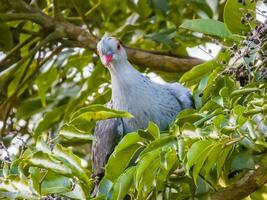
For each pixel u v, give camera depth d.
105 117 8.39
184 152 8.01
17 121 14.14
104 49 10.96
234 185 8.94
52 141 8.32
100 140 11.18
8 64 13.72
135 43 14.73
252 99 8.37
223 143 7.96
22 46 13.46
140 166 7.98
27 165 8.21
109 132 10.99
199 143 7.77
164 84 11.11
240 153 8.49
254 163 8.58
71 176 8.06
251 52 8.61
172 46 13.30
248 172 8.93
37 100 14.20
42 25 13.24
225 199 8.91
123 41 14.07
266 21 8.48
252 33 8.69
